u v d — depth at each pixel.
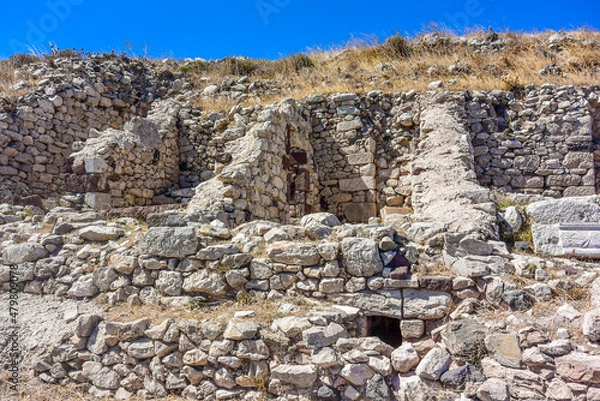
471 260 4.23
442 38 14.59
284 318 3.98
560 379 3.30
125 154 9.10
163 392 4.06
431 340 3.93
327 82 13.34
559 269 4.18
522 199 5.65
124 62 14.37
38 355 4.44
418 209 6.63
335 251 4.29
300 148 9.71
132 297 4.75
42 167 10.41
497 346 3.56
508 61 12.91
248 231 5.13
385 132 10.77
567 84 10.84
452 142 8.06
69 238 5.48
